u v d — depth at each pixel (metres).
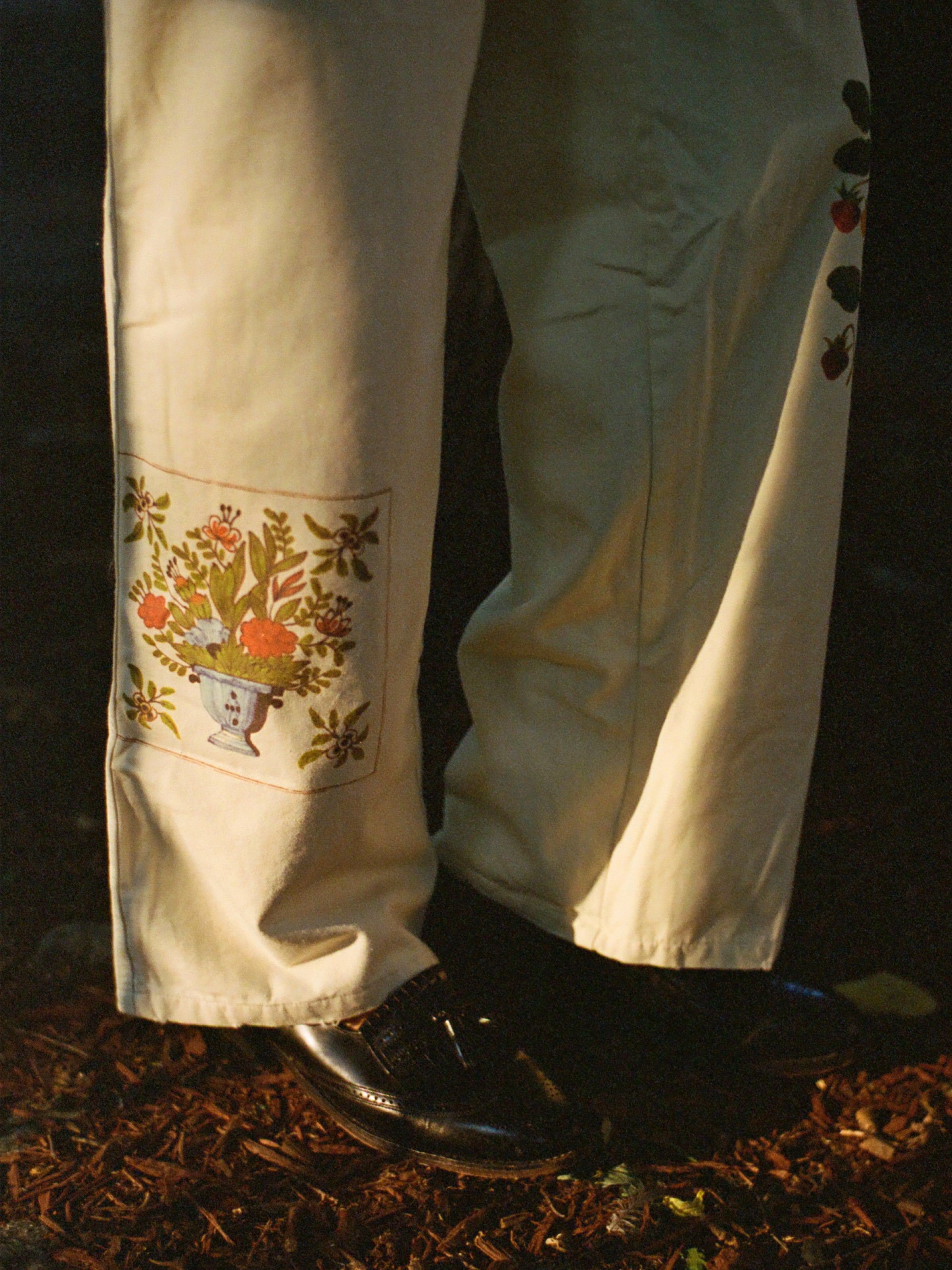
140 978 1.26
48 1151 1.25
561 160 1.21
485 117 1.23
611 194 1.19
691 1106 1.38
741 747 1.28
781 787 1.31
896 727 2.30
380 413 1.08
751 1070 1.42
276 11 0.96
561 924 1.40
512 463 1.33
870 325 4.25
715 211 1.15
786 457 1.22
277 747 1.16
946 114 3.85
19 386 3.67
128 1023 1.45
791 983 1.44
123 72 1.01
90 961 1.56
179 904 1.25
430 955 1.29
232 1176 1.24
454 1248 1.17
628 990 1.48
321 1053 1.25
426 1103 1.23
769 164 1.15
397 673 1.19
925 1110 1.38
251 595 1.12
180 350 1.07
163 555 1.15
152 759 1.21
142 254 1.07
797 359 1.21
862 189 1.19
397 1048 1.24
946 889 1.82
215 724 1.17
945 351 3.99
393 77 1.01
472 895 1.52
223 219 1.03
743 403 1.22
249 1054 1.38
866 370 3.72
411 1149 1.23
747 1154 1.31
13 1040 1.41
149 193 1.05
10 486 3.05
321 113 0.99
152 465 1.12
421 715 1.91
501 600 1.38
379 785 1.21
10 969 1.53
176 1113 1.32
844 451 1.25
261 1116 1.33
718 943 1.35
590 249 1.21
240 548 1.12
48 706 2.20
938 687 2.44
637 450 1.21
